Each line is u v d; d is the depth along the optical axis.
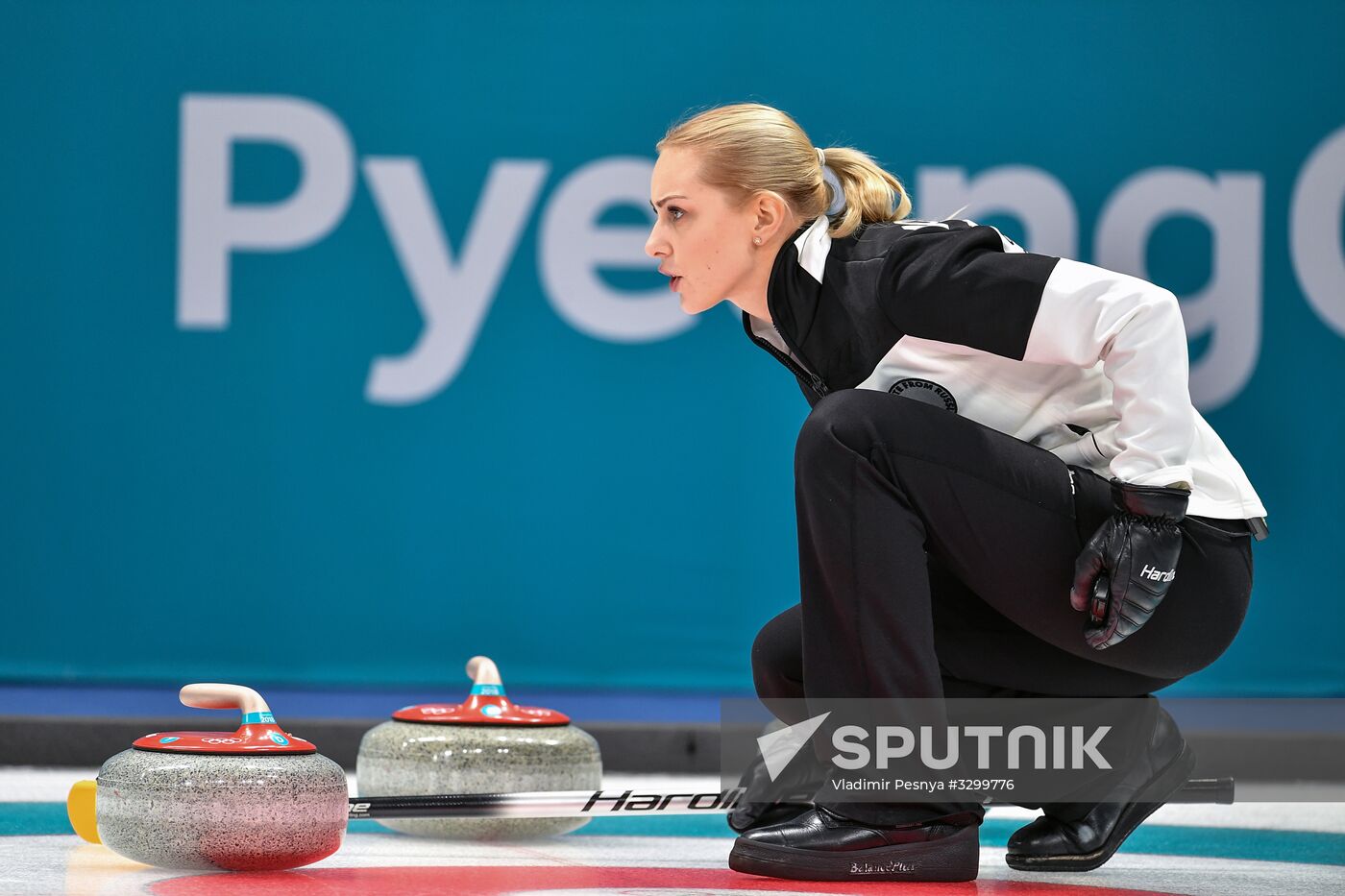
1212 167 15.34
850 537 6.13
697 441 15.30
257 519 15.22
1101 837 6.91
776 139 6.72
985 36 15.36
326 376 15.27
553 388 15.32
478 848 7.64
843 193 7.02
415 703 13.66
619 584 15.30
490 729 8.00
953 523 6.24
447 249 15.32
